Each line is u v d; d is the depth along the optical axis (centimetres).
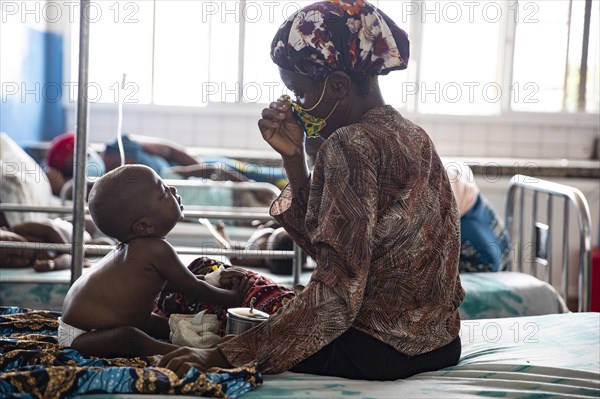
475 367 165
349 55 156
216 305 192
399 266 154
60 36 540
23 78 493
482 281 316
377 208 150
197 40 521
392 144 152
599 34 556
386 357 154
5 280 272
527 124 566
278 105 166
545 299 309
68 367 144
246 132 559
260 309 184
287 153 167
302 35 155
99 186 179
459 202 335
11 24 464
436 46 554
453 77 558
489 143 567
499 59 555
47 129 544
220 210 400
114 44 491
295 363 149
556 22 554
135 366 163
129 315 178
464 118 561
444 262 159
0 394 135
